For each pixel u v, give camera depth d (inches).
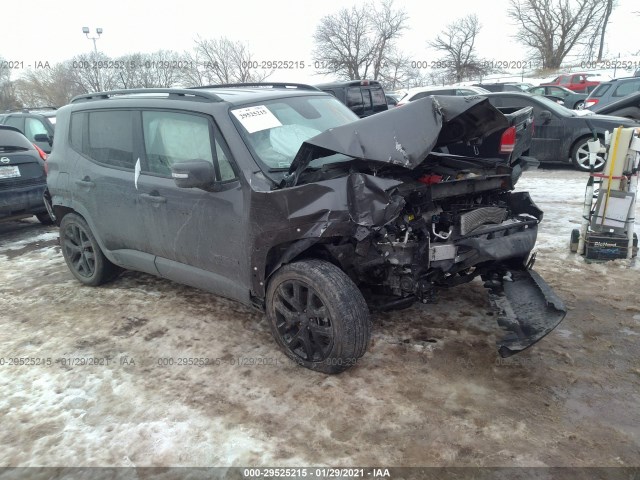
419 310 162.7
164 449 106.8
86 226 189.2
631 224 193.9
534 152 412.8
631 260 195.8
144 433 112.0
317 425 111.8
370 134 118.7
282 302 134.1
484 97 124.6
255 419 114.8
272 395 123.1
